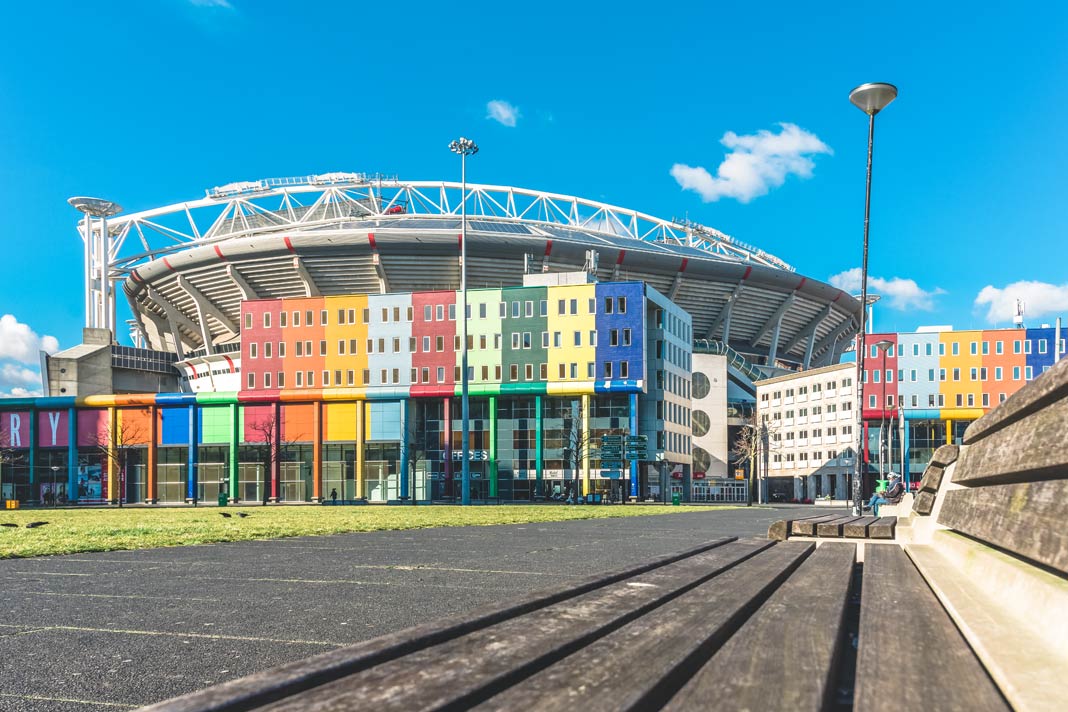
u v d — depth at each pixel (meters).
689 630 3.38
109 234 155.62
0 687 4.61
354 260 129.12
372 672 2.60
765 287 144.25
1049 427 2.88
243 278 133.62
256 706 2.23
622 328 90.56
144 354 128.88
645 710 2.42
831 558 7.08
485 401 93.81
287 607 7.57
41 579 10.04
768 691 2.54
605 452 83.12
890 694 2.61
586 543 16.53
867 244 26.78
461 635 3.20
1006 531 3.61
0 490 97.62
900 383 108.06
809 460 120.25
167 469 96.06
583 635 3.18
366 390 94.12
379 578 9.96
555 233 146.38
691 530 21.94
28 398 98.00
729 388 138.50
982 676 2.84
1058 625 3.09
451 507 57.50
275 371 96.50
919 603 4.48
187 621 6.81
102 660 5.30
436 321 94.19
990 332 107.12
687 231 165.62
